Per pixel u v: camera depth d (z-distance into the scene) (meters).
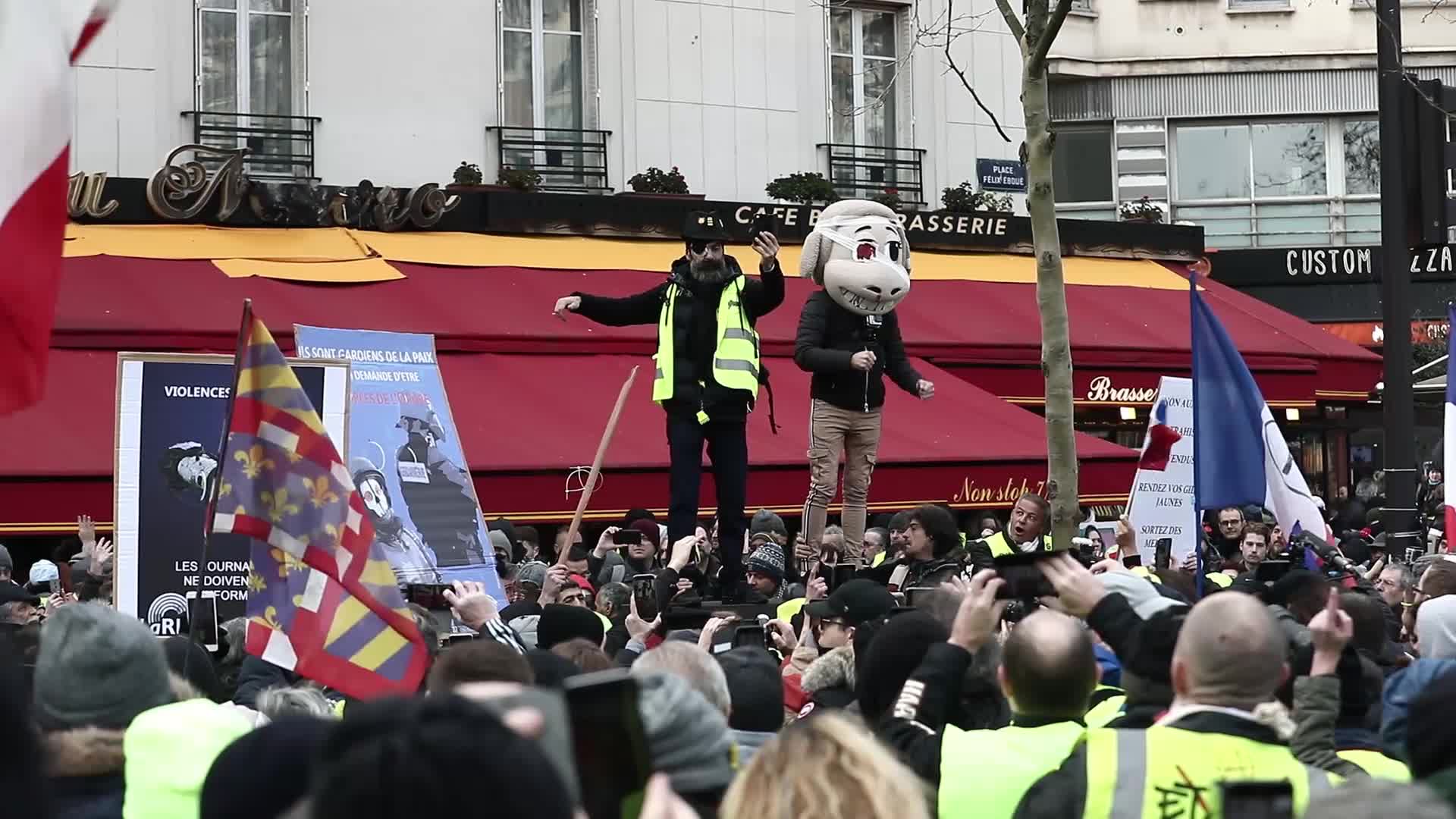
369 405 12.78
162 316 21.58
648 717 4.77
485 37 27.30
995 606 6.28
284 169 25.86
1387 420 17.62
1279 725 5.55
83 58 24.45
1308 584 8.66
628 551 15.15
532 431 21.84
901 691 6.62
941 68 30.86
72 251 22.59
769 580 13.71
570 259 25.72
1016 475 23.72
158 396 10.18
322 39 26.14
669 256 26.56
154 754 5.40
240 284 22.78
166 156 25.05
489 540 13.38
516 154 27.36
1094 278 30.27
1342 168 37.28
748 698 6.83
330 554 7.89
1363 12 37.09
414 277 24.31
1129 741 5.59
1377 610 8.60
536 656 6.45
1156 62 36.91
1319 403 31.16
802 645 9.55
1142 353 27.86
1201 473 12.66
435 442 12.95
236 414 7.94
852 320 14.97
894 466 22.83
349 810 2.74
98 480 19.05
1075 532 15.13
